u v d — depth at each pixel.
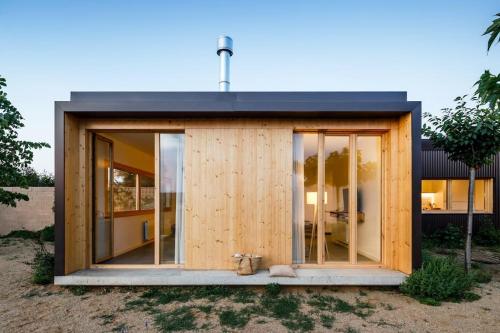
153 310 3.12
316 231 4.16
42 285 3.81
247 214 4.02
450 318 2.96
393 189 4.06
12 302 3.32
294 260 4.11
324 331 2.71
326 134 4.25
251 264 3.73
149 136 4.77
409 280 3.53
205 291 3.58
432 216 7.37
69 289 3.68
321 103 3.77
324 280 3.67
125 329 2.73
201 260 3.99
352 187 4.19
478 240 6.88
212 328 2.76
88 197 4.14
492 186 7.49
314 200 4.18
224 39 5.22
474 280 3.94
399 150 4.03
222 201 4.03
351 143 4.22
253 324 2.83
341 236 4.18
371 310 3.14
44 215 8.05
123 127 4.09
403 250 3.88
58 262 3.69
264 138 4.09
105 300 3.38
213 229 4.01
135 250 5.65
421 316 3.00
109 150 4.89
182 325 2.80
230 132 4.08
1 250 6.04
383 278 3.69
